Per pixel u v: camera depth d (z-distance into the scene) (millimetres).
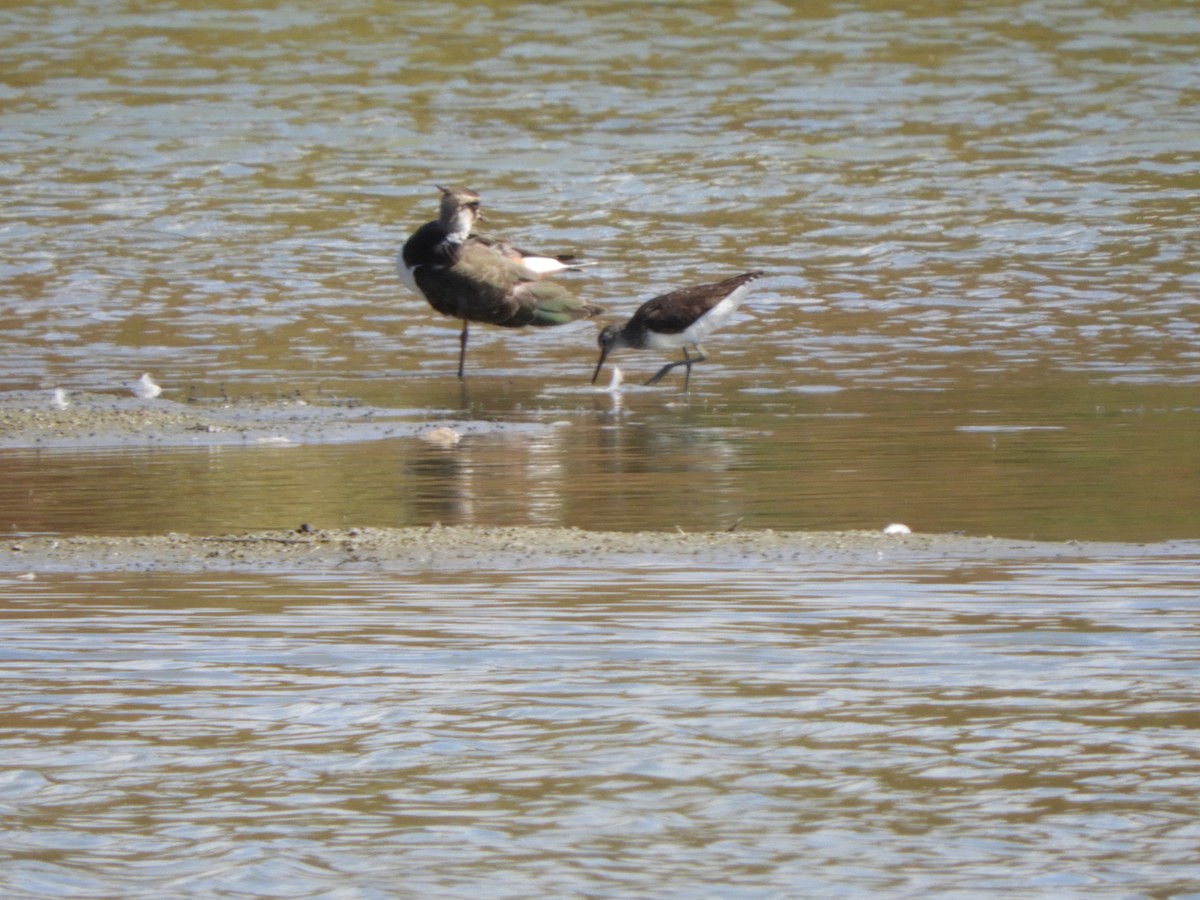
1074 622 9086
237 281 29328
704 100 41031
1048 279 28984
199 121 39500
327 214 33719
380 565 10859
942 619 9211
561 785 6828
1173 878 5980
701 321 21000
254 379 22125
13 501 13664
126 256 30797
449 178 36000
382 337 25688
